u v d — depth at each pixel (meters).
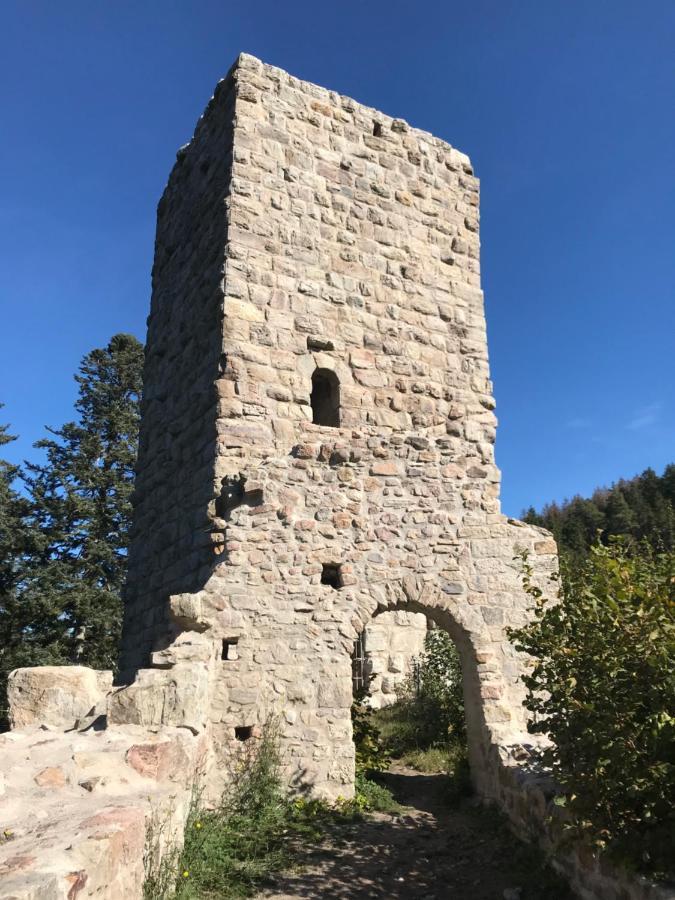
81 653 22.98
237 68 11.38
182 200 13.05
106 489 25.70
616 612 4.94
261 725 7.56
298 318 10.71
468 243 12.86
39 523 24.28
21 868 3.12
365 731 9.67
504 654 8.67
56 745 5.29
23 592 22.48
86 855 3.42
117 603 23.08
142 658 10.95
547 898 5.26
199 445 10.20
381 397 11.12
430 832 7.05
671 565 5.29
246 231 10.66
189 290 11.85
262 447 9.83
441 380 11.77
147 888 4.38
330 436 10.30
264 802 7.10
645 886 4.13
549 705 5.52
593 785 4.71
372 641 14.95
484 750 8.15
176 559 10.30
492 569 9.02
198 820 6.23
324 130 11.90
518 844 6.41
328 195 11.59
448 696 11.73
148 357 13.49
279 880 5.77
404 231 12.18
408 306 11.81
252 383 10.04
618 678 4.83
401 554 8.70
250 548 8.11
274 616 7.95
